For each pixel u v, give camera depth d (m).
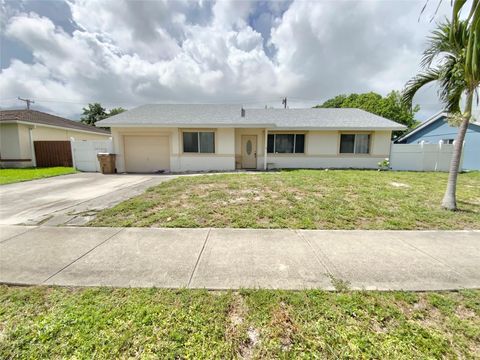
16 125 14.38
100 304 2.32
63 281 2.72
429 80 5.92
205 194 6.71
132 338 1.92
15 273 2.89
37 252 3.43
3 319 2.15
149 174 11.94
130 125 12.14
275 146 14.50
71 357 1.76
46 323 2.08
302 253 3.41
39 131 15.77
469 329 2.02
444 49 5.27
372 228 4.41
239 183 8.23
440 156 13.55
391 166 14.18
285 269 2.98
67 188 8.02
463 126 5.35
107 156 12.13
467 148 14.96
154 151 13.27
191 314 2.19
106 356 1.76
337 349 1.83
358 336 1.94
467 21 1.97
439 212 5.27
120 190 7.59
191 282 2.70
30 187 8.23
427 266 3.05
